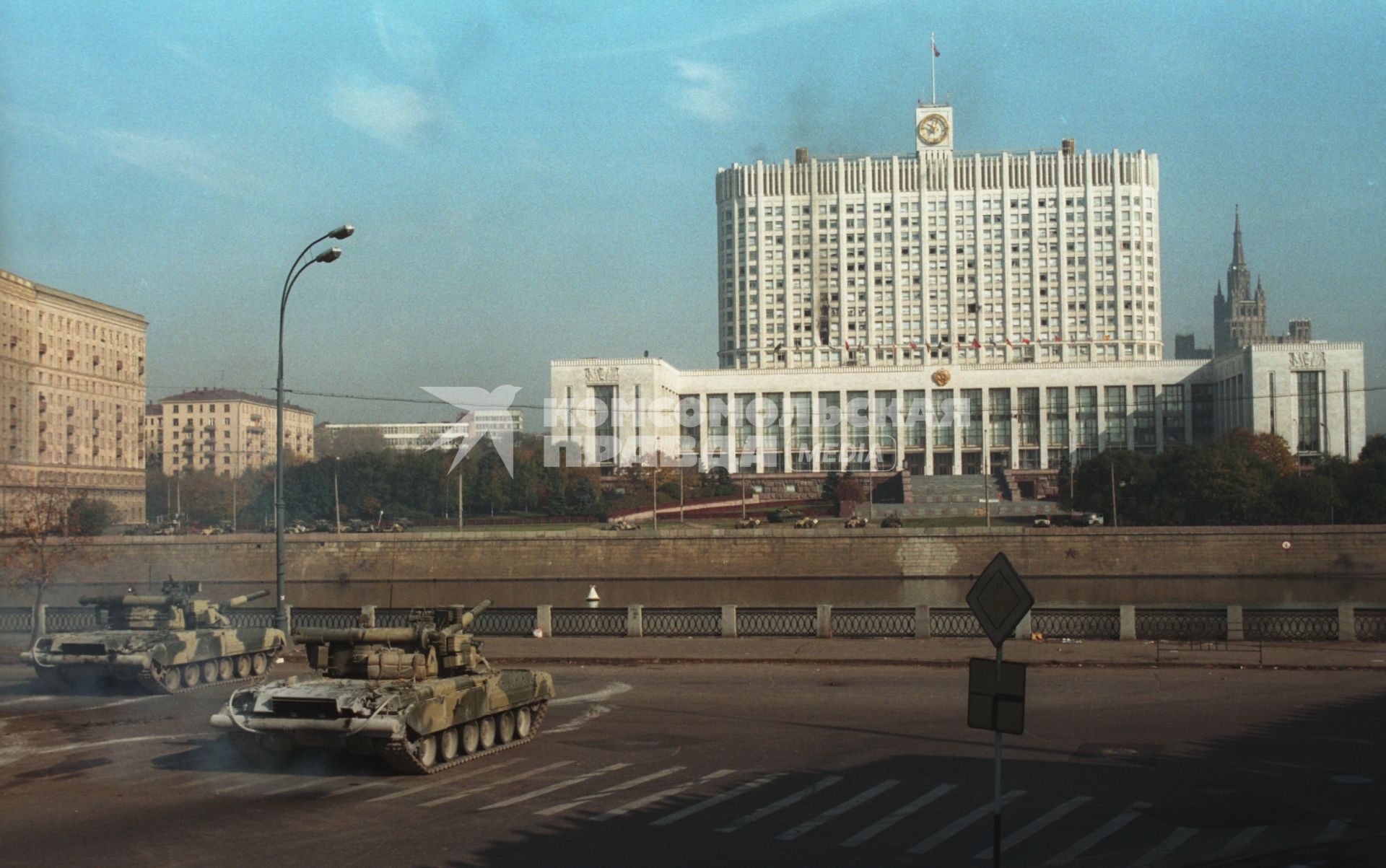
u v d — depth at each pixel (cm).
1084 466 12206
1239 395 16350
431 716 1784
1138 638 3497
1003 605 1267
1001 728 1252
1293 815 1525
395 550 9538
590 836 1434
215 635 2784
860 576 9369
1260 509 10500
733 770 1822
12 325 9331
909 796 1639
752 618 3672
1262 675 2866
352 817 1537
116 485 11250
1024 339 19162
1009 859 1325
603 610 3716
